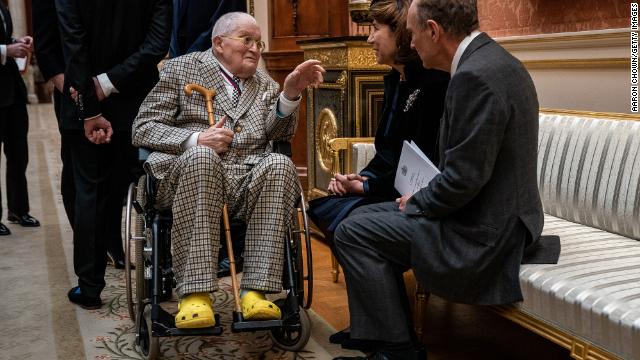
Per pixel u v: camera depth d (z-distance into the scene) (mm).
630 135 2715
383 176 2943
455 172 2156
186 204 2531
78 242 3215
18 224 5012
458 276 2232
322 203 3002
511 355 2734
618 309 1883
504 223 2195
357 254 2418
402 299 2428
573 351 2041
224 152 2777
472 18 2289
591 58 3139
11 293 3496
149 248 2627
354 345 2680
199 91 2824
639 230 2605
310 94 4652
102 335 2928
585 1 3207
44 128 11500
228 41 2891
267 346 2801
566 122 3061
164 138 2754
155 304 2463
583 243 2549
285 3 5668
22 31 15727
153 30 3236
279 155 2705
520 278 2230
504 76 2160
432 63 2432
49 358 2680
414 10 2346
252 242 2641
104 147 3242
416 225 2324
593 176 2838
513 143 2184
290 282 2627
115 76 3150
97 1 3092
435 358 2705
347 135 4160
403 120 2885
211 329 2434
